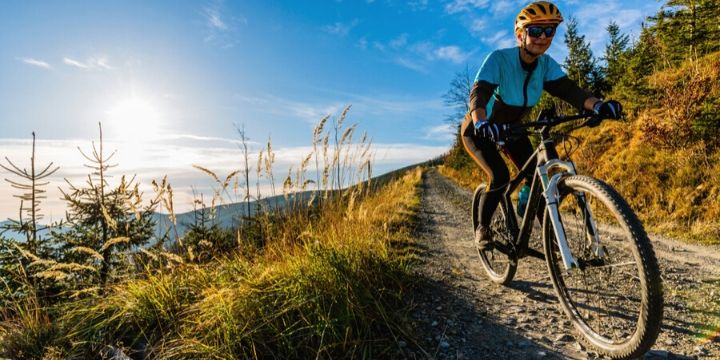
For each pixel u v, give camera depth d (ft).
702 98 29.78
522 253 9.23
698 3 50.39
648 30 57.88
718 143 26.17
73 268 9.52
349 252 10.41
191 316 8.06
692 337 7.32
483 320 8.50
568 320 8.29
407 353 7.13
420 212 32.17
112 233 15.58
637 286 7.08
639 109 39.81
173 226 10.80
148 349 7.39
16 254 14.03
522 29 8.41
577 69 86.69
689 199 22.45
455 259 14.61
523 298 9.82
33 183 20.48
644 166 29.17
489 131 7.28
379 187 27.68
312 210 13.29
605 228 6.34
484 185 11.37
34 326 8.23
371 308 8.16
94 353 7.54
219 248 11.44
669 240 18.76
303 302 7.66
